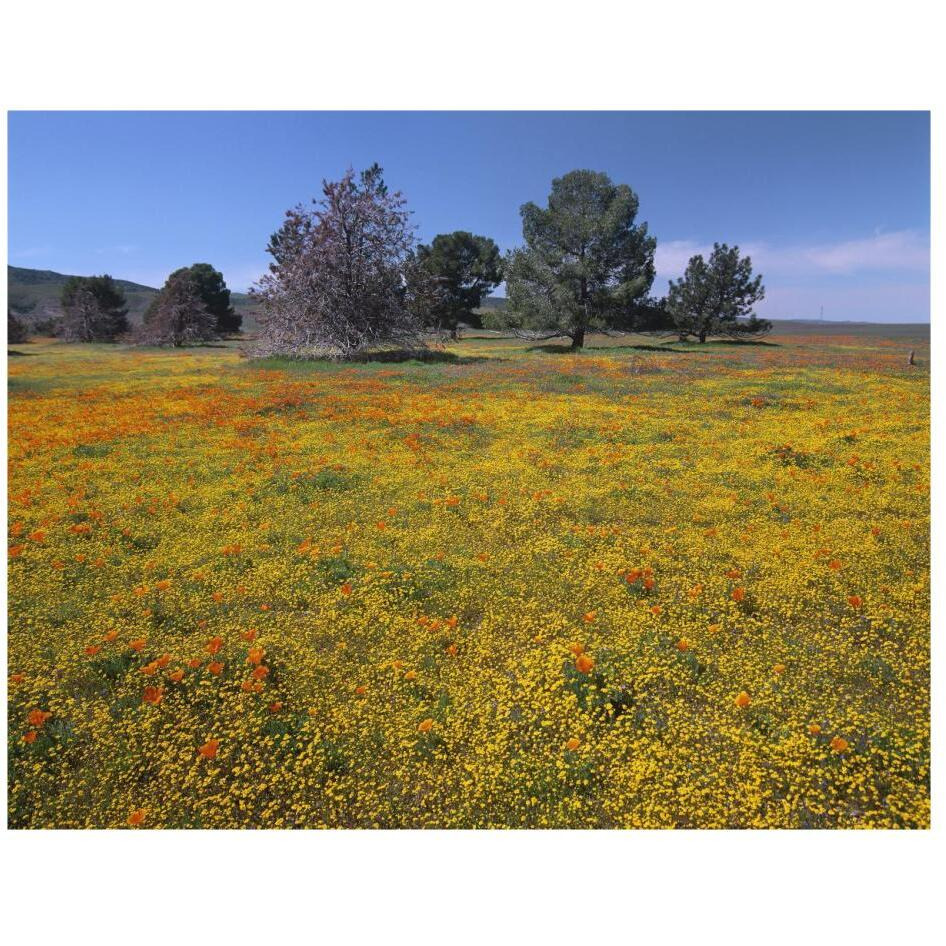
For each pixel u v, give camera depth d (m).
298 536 7.82
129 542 7.76
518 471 10.46
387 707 4.73
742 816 3.90
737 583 6.40
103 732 4.57
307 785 4.18
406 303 33.22
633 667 5.06
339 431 13.69
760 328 45.38
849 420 13.92
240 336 66.50
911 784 3.96
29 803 4.11
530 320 34.97
